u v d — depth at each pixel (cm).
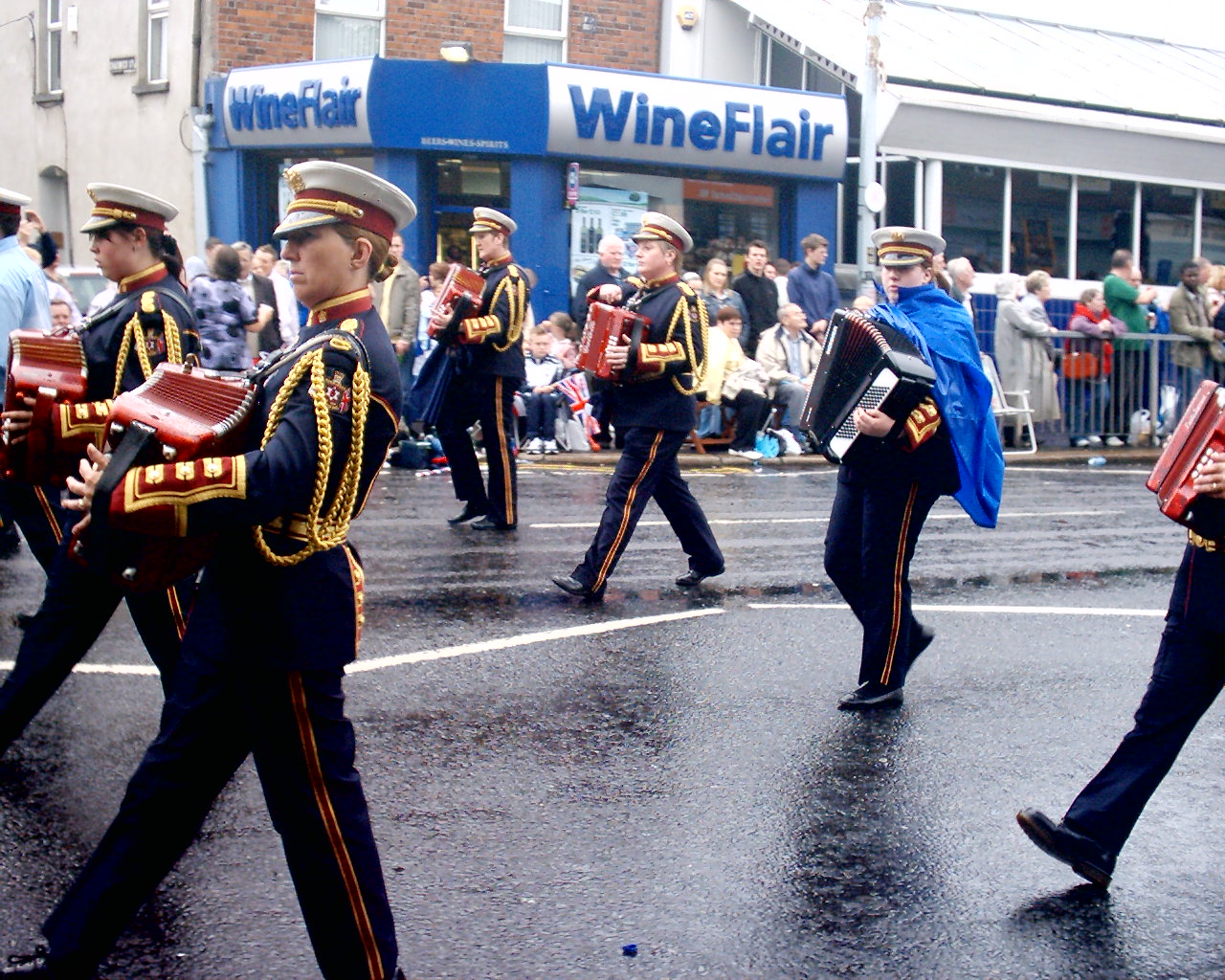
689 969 370
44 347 449
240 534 312
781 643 693
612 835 457
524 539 948
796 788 502
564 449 1456
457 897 408
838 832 465
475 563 862
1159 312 1827
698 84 1734
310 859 319
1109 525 1103
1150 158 2031
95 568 310
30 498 560
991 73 1970
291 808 318
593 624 718
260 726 317
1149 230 2081
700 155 1752
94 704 560
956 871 437
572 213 1736
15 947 367
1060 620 759
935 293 586
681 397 774
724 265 1516
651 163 1744
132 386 457
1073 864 422
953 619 755
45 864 420
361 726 549
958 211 1920
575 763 520
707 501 1173
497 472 971
